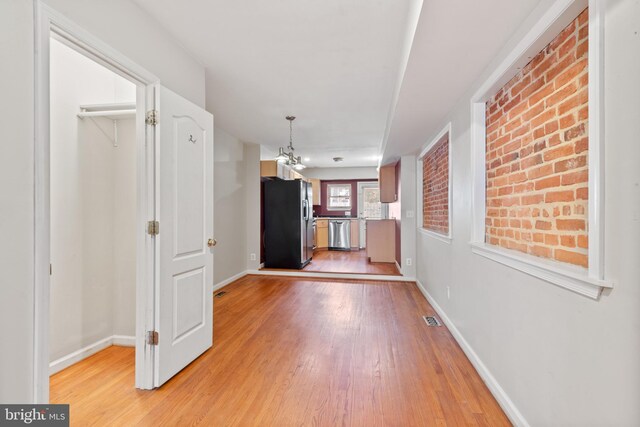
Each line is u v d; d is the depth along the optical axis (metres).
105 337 2.47
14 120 1.11
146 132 1.84
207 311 2.38
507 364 1.67
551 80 1.39
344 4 1.77
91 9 1.45
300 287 4.48
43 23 1.20
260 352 2.38
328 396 1.81
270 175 5.68
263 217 5.70
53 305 2.10
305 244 5.93
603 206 0.99
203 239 2.31
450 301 2.80
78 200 2.27
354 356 2.31
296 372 2.08
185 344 2.12
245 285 4.61
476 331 2.13
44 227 1.20
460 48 1.70
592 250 1.03
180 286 2.05
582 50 1.19
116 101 2.40
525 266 1.46
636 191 0.86
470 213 2.21
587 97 1.17
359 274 5.03
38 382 1.18
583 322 1.09
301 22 1.94
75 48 1.43
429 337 2.67
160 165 1.85
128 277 2.52
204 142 2.31
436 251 3.38
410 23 1.73
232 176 4.88
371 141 5.29
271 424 1.57
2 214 1.08
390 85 2.91
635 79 0.86
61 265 2.15
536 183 1.51
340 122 4.12
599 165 0.99
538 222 1.50
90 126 2.36
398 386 1.91
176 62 2.13
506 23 1.47
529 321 1.45
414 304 3.65
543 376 1.33
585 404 1.08
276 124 4.21
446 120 2.89
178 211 2.02
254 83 2.86
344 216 8.90
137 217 1.85
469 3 1.32
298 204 5.54
